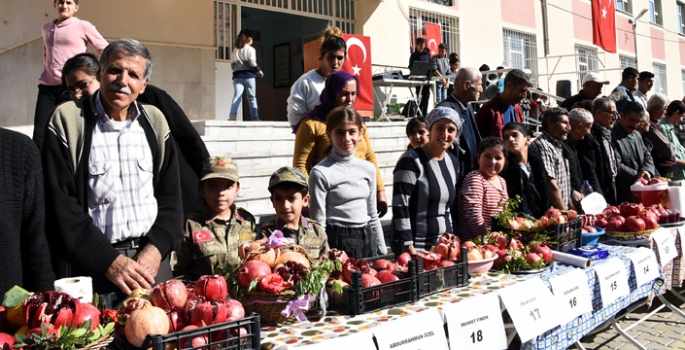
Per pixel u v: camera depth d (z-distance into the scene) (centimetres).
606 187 523
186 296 192
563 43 1593
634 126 567
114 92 242
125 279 229
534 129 1011
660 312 480
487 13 1341
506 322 282
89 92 321
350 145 336
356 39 820
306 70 752
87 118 249
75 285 189
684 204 455
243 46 786
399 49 1120
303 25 1112
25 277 225
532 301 273
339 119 332
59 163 238
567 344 296
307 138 385
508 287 269
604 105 527
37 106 444
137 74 246
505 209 358
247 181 532
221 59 897
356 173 340
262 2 947
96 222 244
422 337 223
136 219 250
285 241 232
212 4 846
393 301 240
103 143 249
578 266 319
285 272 216
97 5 734
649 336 421
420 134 452
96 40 490
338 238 332
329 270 226
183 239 291
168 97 311
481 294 257
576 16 1653
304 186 304
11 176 214
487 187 378
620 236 395
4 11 684
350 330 209
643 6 1972
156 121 267
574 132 493
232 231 299
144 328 169
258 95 1177
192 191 304
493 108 466
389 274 246
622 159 565
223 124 635
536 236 343
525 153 429
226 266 227
